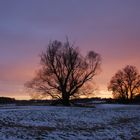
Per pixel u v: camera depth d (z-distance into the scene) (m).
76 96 71.38
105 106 72.75
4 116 31.08
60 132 24.20
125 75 117.31
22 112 36.28
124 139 23.66
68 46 72.62
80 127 28.88
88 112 44.44
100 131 26.75
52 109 46.56
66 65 70.75
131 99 116.00
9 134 21.09
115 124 33.00
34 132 23.14
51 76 70.81
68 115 37.97
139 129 29.42
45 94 71.31
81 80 71.69
